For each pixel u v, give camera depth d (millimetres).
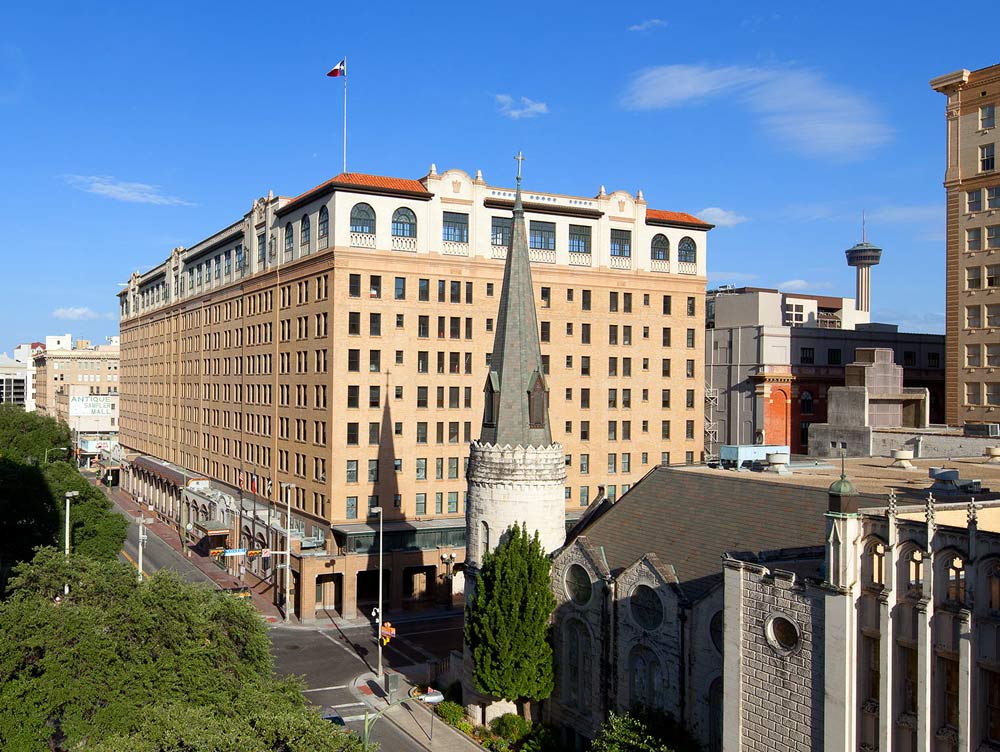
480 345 84938
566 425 89938
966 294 80875
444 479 83375
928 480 45844
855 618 29297
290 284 89250
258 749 30062
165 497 127125
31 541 71188
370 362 80250
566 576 47031
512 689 45750
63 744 36469
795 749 31312
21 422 141625
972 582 26016
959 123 81375
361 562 75625
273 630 71375
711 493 46625
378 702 55188
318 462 81812
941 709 27031
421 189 82375
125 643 38406
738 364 104375
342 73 85125
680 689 38938
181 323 131000
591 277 91188
